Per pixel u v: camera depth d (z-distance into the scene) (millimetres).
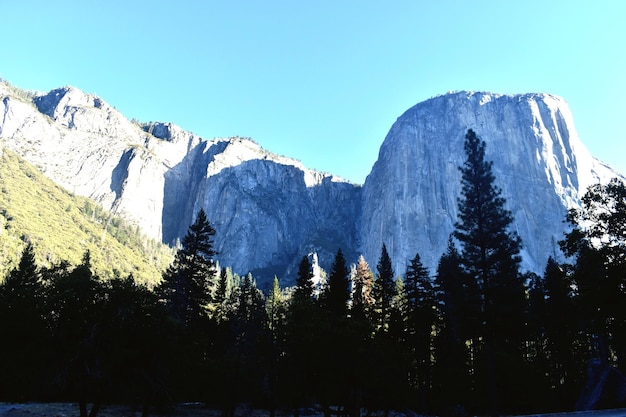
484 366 52344
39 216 182875
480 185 42000
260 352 33906
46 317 21500
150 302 22125
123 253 196625
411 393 43188
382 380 31547
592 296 32906
